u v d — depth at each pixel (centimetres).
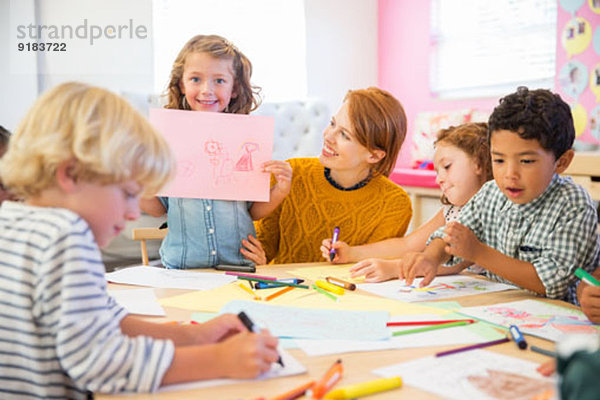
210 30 389
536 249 105
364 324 80
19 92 332
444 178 145
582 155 248
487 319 83
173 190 127
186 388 58
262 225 155
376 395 56
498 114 98
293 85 423
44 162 60
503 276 100
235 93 151
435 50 419
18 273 60
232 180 129
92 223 63
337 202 149
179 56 147
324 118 389
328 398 55
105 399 56
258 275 114
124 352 58
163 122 126
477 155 139
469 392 57
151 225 295
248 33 403
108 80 355
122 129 61
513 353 69
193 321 81
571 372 39
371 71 461
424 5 420
